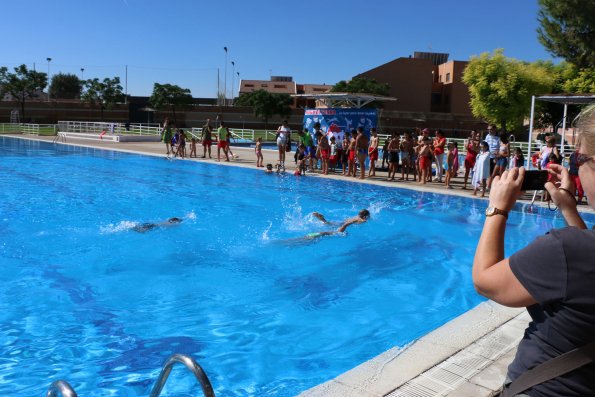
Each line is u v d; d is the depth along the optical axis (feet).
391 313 19.72
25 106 219.20
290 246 28.94
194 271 24.29
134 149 98.17
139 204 41.39
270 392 13.69
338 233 31.89
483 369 12.33
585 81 107.55
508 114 136.77
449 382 11.69
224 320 18.75
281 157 67.05
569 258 4.25
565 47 104.94
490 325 15.28
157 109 221.05
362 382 11.89
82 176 58.65
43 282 22.41
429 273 24.93
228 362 15.43
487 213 5.24
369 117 65.72
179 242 29.32
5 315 18.81
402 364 12.76
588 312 4.18
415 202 43.75
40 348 16.22
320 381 14.34
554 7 102.32
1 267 24.31
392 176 56.39
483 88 137.80
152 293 21.38
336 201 44.16
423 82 224.94
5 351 15.97
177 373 14.65
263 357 15.80
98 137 135.03
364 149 56.13
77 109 225.76
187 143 116.78
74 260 25.62
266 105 209.97
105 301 20.38
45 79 221.66
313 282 23.22
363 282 23.40
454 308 20.43
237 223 34.55
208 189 50.16
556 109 133.59
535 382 4.50
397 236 31.86
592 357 4.23
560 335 4.37
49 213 36.91
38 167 67.51
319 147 61.52
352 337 17.44
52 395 7.20
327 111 66.64
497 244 4.99
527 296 4.47
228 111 226.38
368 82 204.23
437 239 31.48
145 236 30.45
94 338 17.03
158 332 17.57
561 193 6.09
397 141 55.47
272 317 19.11
